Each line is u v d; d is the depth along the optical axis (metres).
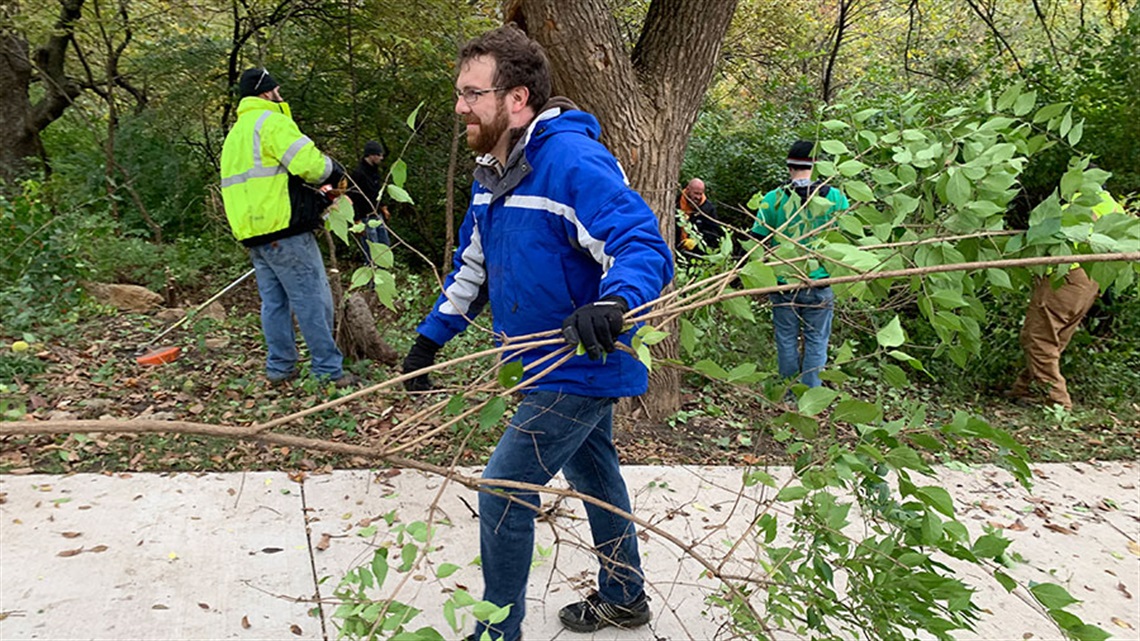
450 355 5.57
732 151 10.74
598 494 2.81
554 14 4.61
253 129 4.69
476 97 2.34
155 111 10.70
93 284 6.95
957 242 2.64
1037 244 2.50
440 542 3.53
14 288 6.13
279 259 4.86
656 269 2.17
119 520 3.46
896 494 4.52
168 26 11.16
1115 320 7.52
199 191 10.46
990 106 2.81
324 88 10.79
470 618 3.03
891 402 6.18
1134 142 7.62
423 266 11.11
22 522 3.37
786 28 15.57
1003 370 7.02
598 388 2.39
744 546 3.71
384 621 1.94
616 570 2.90
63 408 4.54
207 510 3.61
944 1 13.97
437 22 9.96
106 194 9.98
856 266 2.43
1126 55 8.16
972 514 4.43
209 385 5.10
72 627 2.77
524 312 2.42
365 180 8.20
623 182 2.32
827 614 2.41
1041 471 5.23
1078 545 4.17
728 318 6.23
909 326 7.08
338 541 3.45
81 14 10.52
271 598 3.03
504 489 2.40
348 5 10.02
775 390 2.38
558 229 2.34
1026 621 3.39
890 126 2.91
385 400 4.95
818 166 2.77
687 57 4.92
